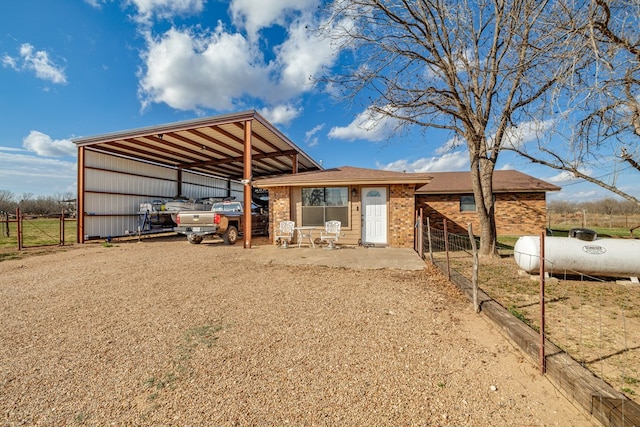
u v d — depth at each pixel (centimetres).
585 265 514
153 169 1633
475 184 804
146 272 640
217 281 558
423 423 186
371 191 1041
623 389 214
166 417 192
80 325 348
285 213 1093
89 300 444
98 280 568
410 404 204
